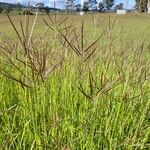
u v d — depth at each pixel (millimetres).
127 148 1956
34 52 1854
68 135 2045
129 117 2316
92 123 2027
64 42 2273
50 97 2002
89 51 2342
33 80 1855
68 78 2451
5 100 2424
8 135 1934
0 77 2582
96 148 2018
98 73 2457
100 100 2186
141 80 2416
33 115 1903
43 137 1944
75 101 2221
